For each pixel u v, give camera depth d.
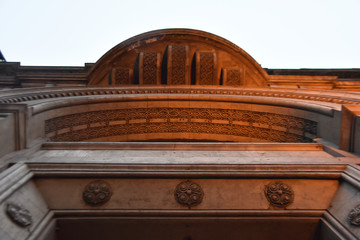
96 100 4.79
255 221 2.34
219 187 2.47
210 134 5.46
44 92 4.46
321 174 2.51
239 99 5.20
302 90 5.23
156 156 2.93
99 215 2.30
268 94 5.34
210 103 5.41
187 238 2.38
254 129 5.20
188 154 3.04
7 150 2.77
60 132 4.18
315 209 2.35
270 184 2.49
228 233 2.37
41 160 2.60
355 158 2.78
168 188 2.45
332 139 3.43
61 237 2.33
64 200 2.34
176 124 5.51
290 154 3.14
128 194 2.40
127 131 5.31
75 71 8.56
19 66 8.24
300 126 4.39
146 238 2.37
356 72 8.55
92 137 4.90
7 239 1.76
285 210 2.34
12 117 2.93
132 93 5.54
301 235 2.38
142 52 7.41
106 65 7.50
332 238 2.13
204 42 7.64
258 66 7.52
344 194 2.35
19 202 2.08
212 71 7.14
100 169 2.50
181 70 7.00
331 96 4.42
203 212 2.31
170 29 7.48
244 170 2.53
